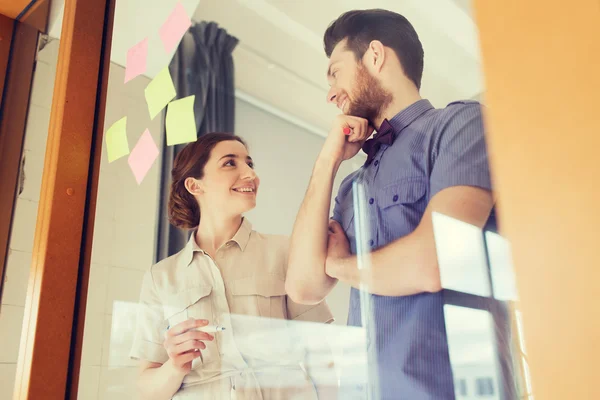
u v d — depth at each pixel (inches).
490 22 19.6
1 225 58.7
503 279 25.2
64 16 53.2
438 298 27.7
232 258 40.0
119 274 46.2
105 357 44.4
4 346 54.2
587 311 15.6
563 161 16.8
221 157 43.0
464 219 27.5
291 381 34.2
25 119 61.8
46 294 43.5
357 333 31.3
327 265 34.1
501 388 24.2
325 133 36.6
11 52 65.0
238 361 37.5
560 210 16.6
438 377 26.9
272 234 38.1
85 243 46.9
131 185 48.2
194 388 39.1
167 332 41.8
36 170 58.4
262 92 42.0
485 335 25.3
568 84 17.0
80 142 48.7
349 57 36.0
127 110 50.8
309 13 39.9
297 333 34.7
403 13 33.2
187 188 44.4
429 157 30.0
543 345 16.4
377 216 31.9
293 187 37.7
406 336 28.6
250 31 44.4
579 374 15.5
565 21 17.3
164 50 50.3
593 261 15.7
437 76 30.7
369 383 30.0
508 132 18.5
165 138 47.3
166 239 44.6
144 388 41.6
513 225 17.8
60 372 42.7
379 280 30.8
